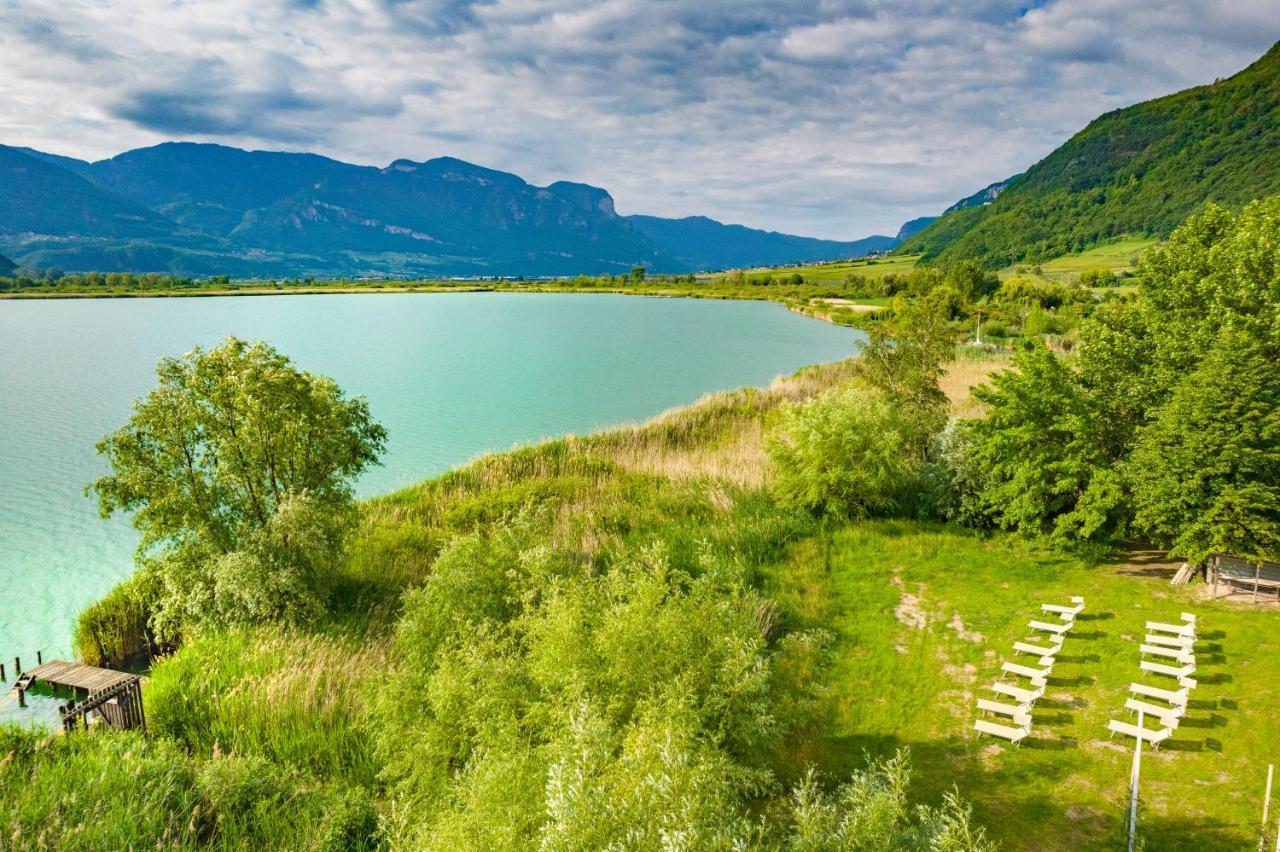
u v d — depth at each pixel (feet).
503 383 234.17
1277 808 39.50
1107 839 38.65
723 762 33.35
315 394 69.21
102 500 61.41
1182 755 44.75
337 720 49.08
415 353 304.50
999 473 81.97
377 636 61.21
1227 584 66.95
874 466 86.99
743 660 39.50
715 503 92.17
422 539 81.82
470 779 33.42
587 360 290.35
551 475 107.65
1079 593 67.62
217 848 36.22
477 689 40.50
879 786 31.94
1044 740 47.47
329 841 36.83
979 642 60.64
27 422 168.96
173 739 46.73
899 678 56.08
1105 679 53.78
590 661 39.60
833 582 73.41
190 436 64.13
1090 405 77.51
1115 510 74.43
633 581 47.09
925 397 107.24
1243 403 61.41
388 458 140.87
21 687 55.93
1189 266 83.71
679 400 206.59
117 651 65.31
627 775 27.99
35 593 82.53
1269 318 69.21
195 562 62.39
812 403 92.68
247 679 51.47
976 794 42.88
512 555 55.31
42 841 31.71
